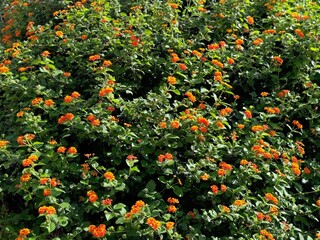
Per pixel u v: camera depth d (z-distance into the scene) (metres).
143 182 1.26
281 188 1.29
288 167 1.33
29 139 1.23
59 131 1.35
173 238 1.13
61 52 1.62
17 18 2.04
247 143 1.33
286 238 1.19
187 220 1.20
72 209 1.17
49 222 1.09
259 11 1.85
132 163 1.20
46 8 1.97
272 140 1.39
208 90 1.47
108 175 1.16
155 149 1.28
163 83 1.51
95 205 1.13
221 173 1.21
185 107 1.44
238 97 1.47
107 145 1.31
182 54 1.56
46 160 1.22
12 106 1.45
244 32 1.74
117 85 1.42
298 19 1.70
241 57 1.57
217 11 1.75
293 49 1.60
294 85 1.58
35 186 1.15
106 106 1.34
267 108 1.42
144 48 1.54
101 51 1.56
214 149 1.28
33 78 1.44
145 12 1.76
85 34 1.62
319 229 1.33
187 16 1.76
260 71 1.56
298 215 1.28
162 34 1.63
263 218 1.18
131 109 1.34
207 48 1.64
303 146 1.49
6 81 1.46
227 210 1.16
